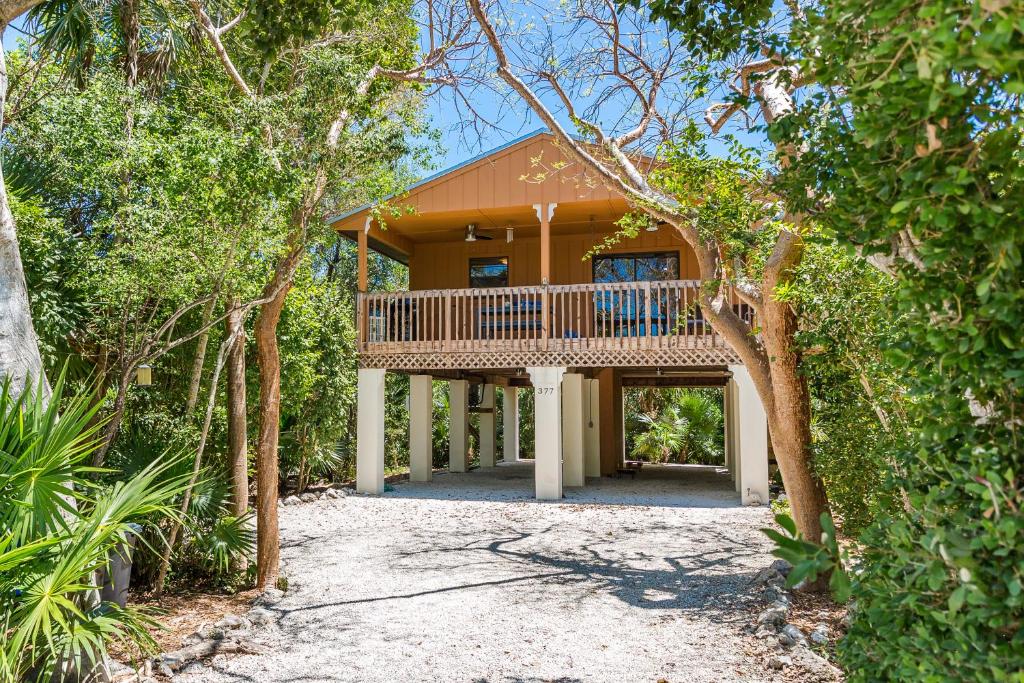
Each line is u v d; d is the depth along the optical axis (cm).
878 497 366
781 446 641
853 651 221
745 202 590
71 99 642
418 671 472
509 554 824
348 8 607
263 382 697
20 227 624
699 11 380
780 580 654
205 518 695
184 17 832
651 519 1034
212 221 590
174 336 802
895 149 184
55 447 348
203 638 532
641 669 469
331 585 699
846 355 548
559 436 1241
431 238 1533
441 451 1969
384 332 1359
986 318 176
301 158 673
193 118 657
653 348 1191
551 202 1236
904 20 164
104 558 391
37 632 313
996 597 164
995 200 169
